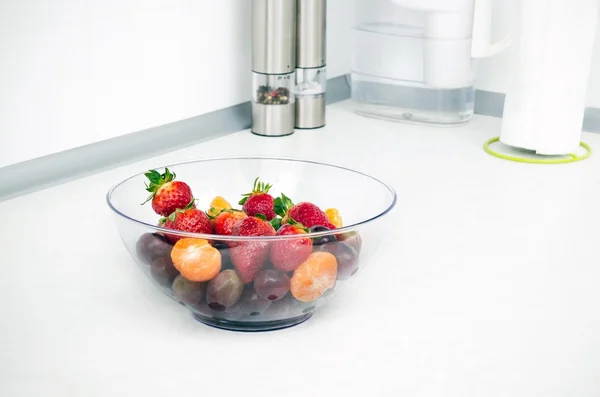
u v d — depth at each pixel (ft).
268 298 2.65
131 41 4.48
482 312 2.99
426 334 2.83
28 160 4.13
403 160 4.68
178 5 4.68
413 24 5.14
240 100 5.24
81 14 4.20
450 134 5.21
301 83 5.14
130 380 2.53
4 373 2.55
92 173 4.37
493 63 5.58
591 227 3.82
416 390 2.50
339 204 3.46
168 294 2.79
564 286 3.22
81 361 2.63
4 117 3.99
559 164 4.70
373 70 5.39
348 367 2.62
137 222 2.72
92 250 3.47
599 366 2.66
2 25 3.88
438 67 5.09
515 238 3.67
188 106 4.91
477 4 4.79
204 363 2.63
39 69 4.09
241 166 3.54
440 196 4.15
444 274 3.29
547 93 4.58
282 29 4.87
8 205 3.93
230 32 5.05
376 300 3.06
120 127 4.54
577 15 4.43
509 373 2.60
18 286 3.13
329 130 5.24
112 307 2.99
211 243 2.62
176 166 3.43
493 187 4.30
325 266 2.66
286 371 2.59
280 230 2.71
